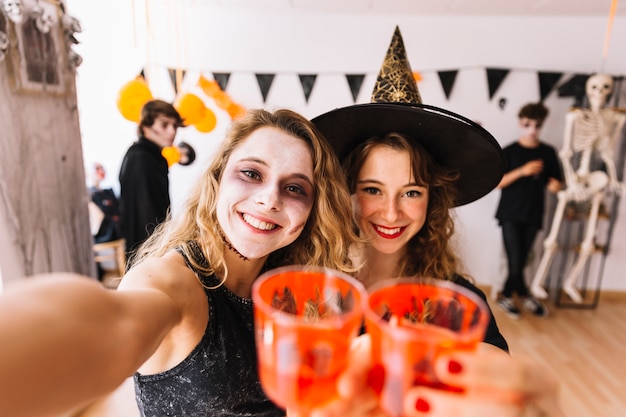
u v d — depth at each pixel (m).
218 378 0.70
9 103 1.73
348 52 3.43
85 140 3.74
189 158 3.31
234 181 0.72
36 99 1.89
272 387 0.31
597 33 3.29
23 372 0.32
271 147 0.73
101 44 3.52
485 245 3.62
